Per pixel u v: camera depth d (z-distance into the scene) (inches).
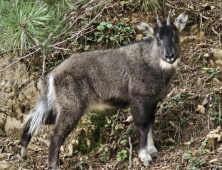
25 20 311.6
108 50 426.3
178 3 548.4
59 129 400.8
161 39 389.1
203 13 528.1
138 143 416.8
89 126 451.8
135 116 412.5
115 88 420.8
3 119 484.4
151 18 534.9
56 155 396.8
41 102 420.8
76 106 407.5
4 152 453.1
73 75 410.0
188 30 524.4
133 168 403.9
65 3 338.3
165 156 406.9
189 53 496.7
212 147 387.5
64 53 508.1
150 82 406.0
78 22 530.3
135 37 517.0
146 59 407.5
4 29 333.7
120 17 536.4
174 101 452.1
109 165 417.4
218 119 415.5
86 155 436.8
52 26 352.8
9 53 498.9
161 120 440.5
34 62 503.8
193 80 467.8
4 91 492.4
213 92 436.8
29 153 449.4
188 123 425.4
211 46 495.2
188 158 379.6
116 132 444.1
